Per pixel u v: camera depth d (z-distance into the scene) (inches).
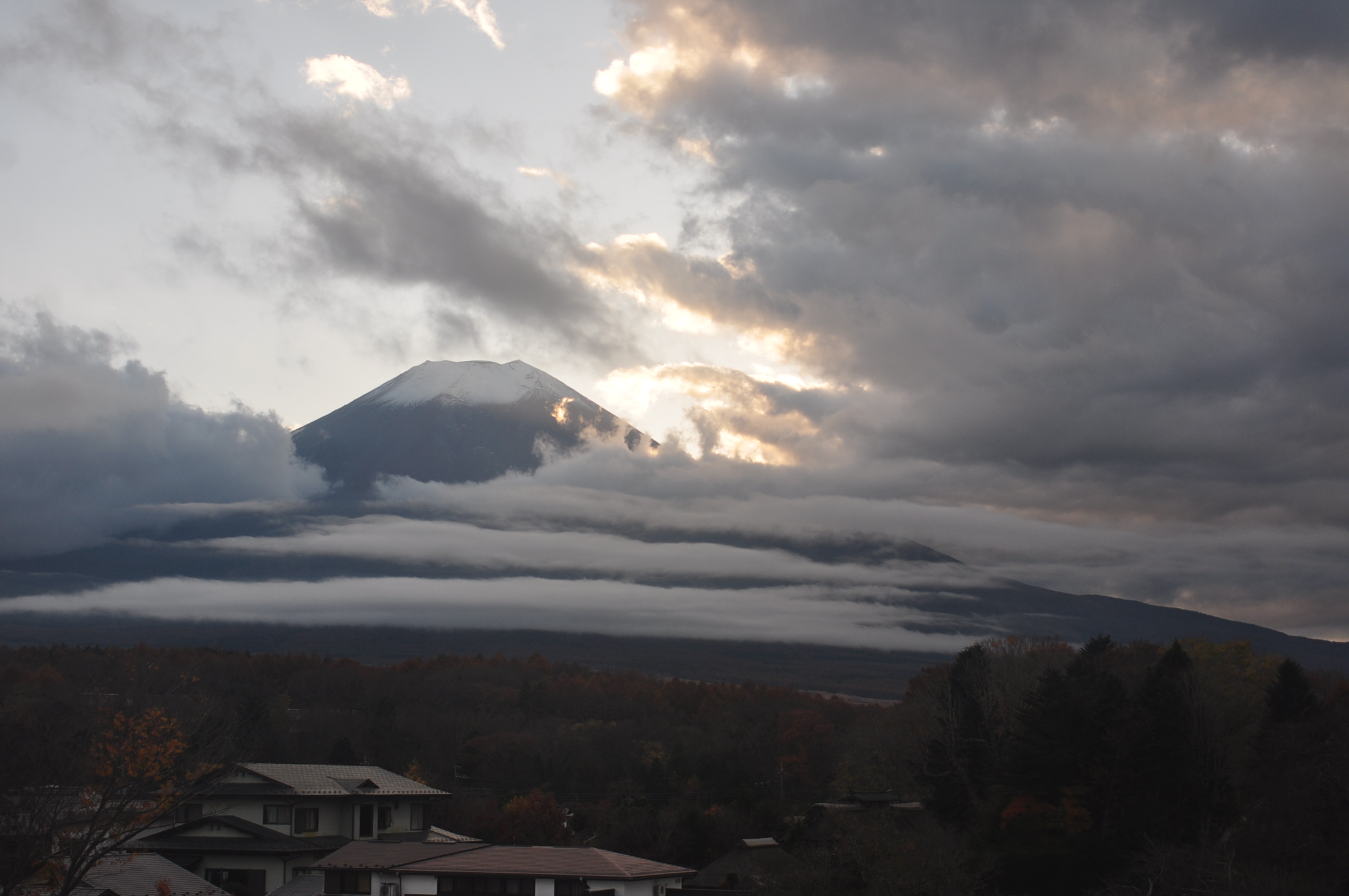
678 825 3134.8
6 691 3280.0
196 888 2016.5
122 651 6663.4
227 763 2162.9
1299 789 1664.6
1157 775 2127.2
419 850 2263.8
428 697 5999.0
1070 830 2154.3
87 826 1592.0
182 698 2018.9
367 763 4252.0
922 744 3129.9
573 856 2180.1
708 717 6171.3
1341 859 1540.4
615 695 6761.8
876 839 1902.1
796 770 4697.3
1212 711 2383.1
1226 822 2108.8
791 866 2054.6
